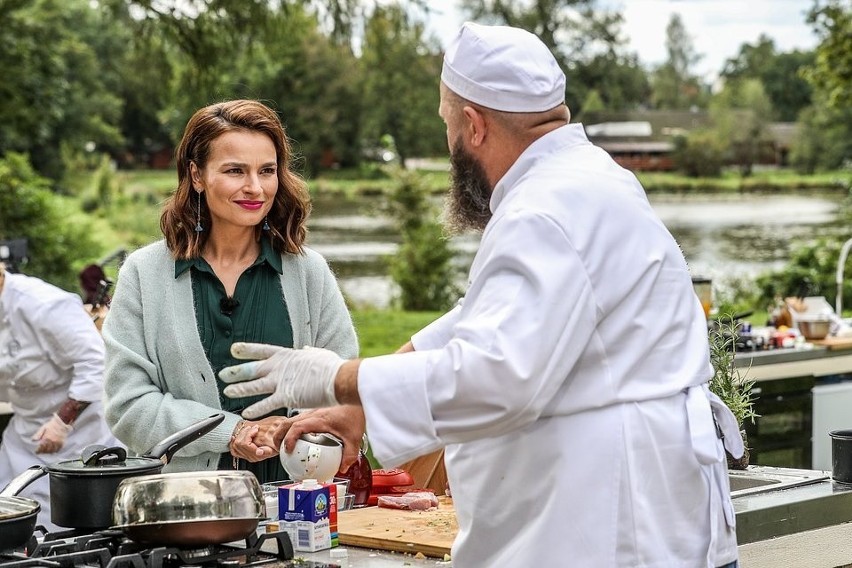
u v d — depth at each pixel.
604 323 2.27
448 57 2.48
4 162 21.52
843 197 30.95
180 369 3.15
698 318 2.44
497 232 2.26
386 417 2.18
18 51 19.61
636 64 33.19
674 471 2.32
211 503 2.27
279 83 33.94
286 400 2.27
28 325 4.55
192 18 15.46
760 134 33.38
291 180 3.29
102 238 30.78
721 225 29.19
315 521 2.65
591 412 2.28
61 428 4.53
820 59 19.09
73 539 2.44
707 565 2.36
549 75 2.42
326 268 3.40
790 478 3.56
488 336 2.14
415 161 33.59
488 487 2.35
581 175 2.32
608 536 2.26
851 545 3.37
